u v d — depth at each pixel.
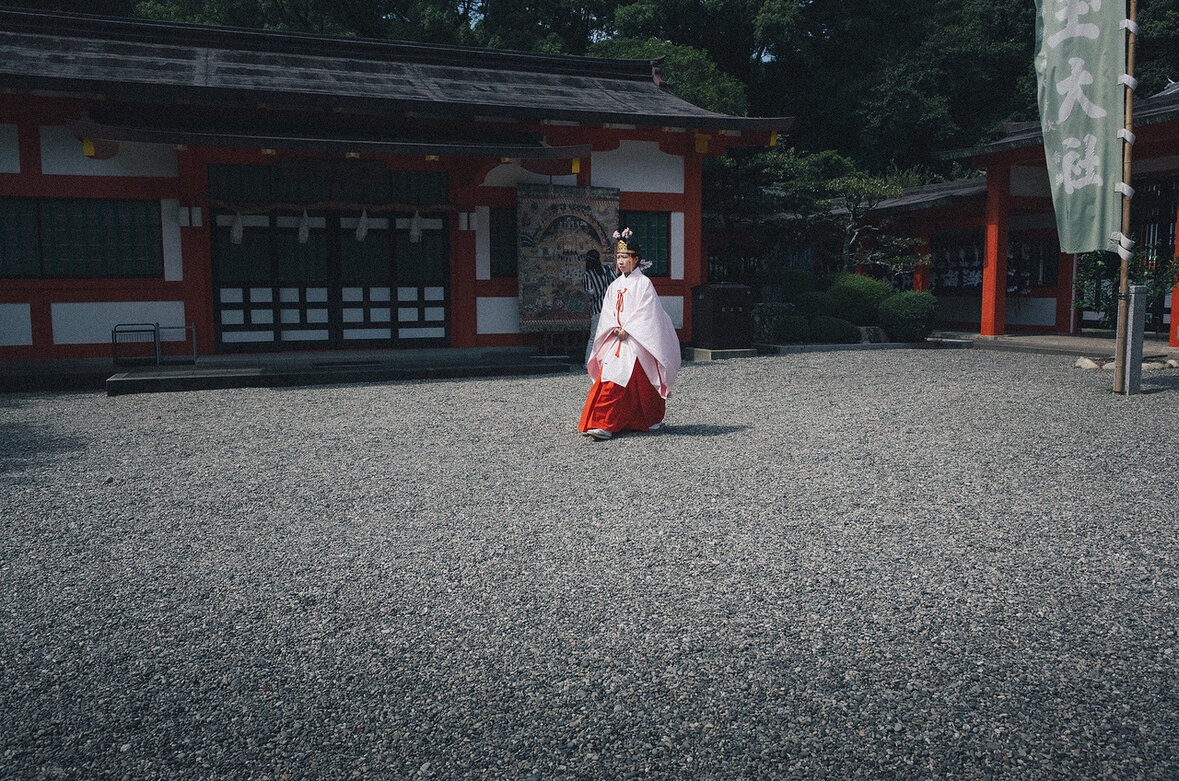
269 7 25.41
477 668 2.63
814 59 31.75
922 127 30.20
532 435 6.48
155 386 9.25
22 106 10.34
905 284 20.66
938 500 4.45
